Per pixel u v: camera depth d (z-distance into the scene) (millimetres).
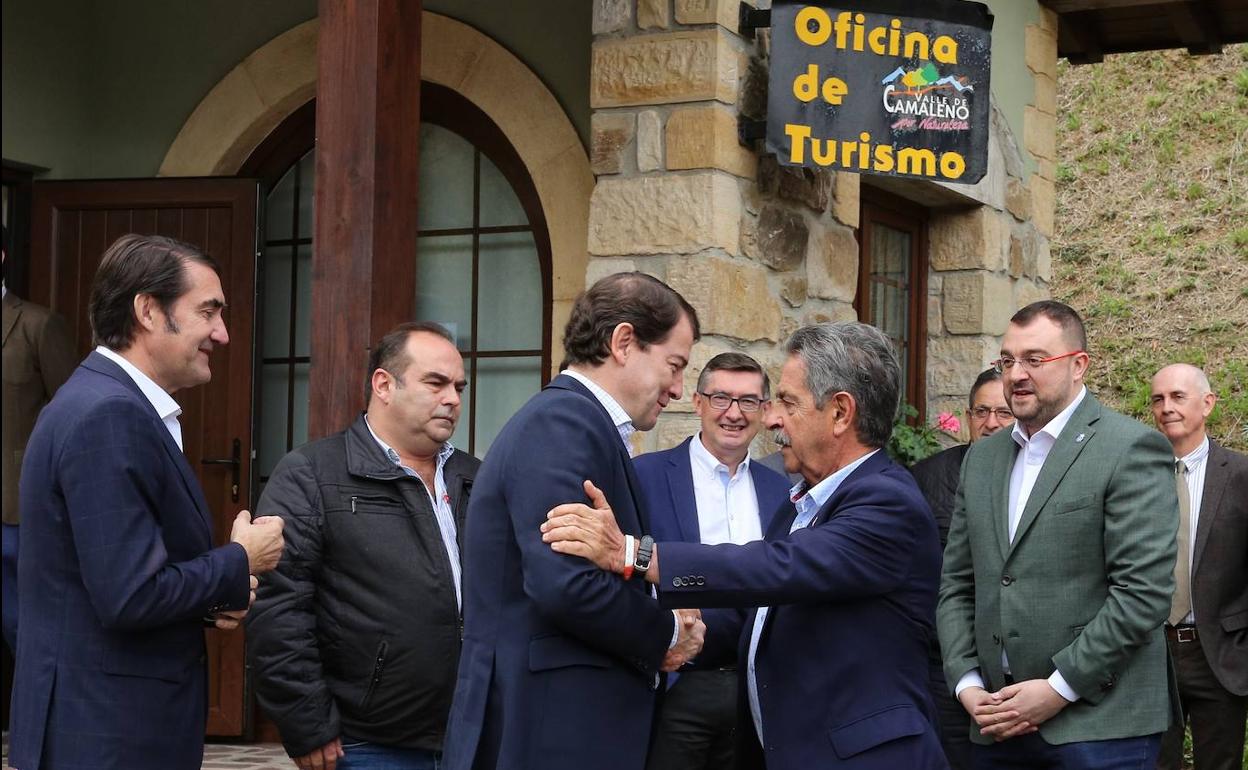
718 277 4512
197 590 2531
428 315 5719
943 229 6613
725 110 4590
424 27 5621
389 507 3115
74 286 5711
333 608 3066
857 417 2592
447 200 5707
